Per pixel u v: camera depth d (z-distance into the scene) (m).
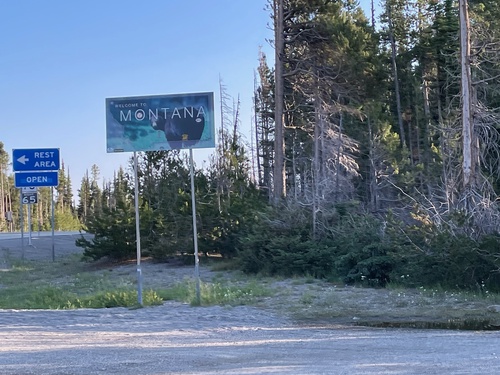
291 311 16.12
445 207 23.36
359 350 10.34
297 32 31.25
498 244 17.92
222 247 29.86
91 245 32.00
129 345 11.09
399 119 43.78
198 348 10.68
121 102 16.86
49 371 8.55
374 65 32.44
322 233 24.56
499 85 22.75
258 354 9.98
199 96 16.88
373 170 36.69
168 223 30.61
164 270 28.45
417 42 48.69
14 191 106.12
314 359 9.44
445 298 17.59
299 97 33.94
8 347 10.77
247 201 30.91
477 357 9.35
